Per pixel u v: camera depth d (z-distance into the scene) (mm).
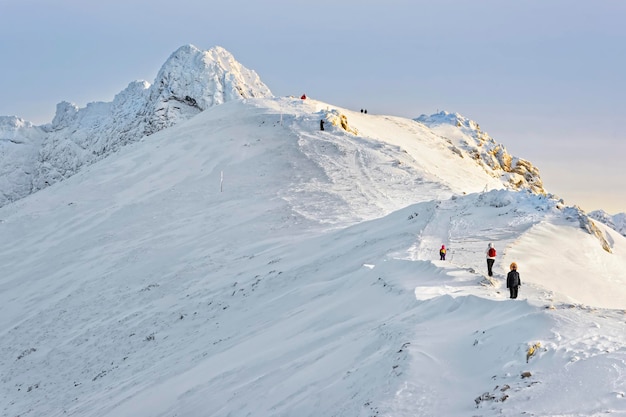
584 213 37688
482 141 147375
